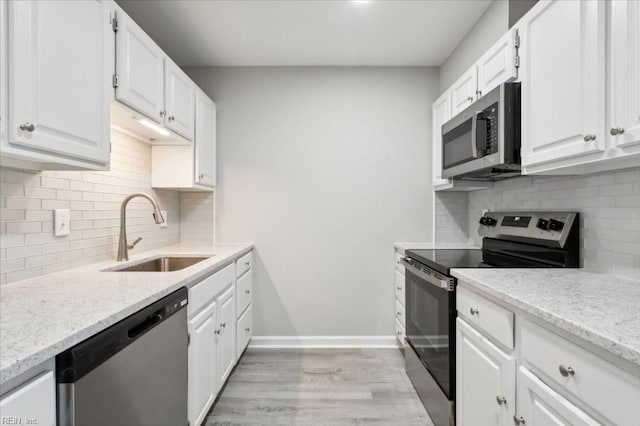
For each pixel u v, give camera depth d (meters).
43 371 0.74
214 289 1.85
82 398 0.80
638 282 1.29
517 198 2.16
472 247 2.65
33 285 1.27
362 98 2.94
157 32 2.39
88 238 1.76
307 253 2.94
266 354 2.76
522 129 1.55
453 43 2.56
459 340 1.57
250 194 2.94
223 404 2.03
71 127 1.14
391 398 2.10
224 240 2.93
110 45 1.36
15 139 0.93
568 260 1.61
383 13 2.18
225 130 2.93
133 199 2.23
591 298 1.07
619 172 1.40
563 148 1.29
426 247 2.65
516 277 1.40
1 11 0.89
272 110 2.93
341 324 2.94
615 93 1.08
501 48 1.72
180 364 1.38
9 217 1.30
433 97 2.94
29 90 0.97
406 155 2.95
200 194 2.93
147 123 1.86
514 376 1.14
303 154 2.94
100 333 0.89
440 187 2.72
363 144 2.95
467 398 1.48
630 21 1.02
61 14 1.09
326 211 2.94
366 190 2.95
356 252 2.95
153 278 1.40
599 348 0.79
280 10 2.14
